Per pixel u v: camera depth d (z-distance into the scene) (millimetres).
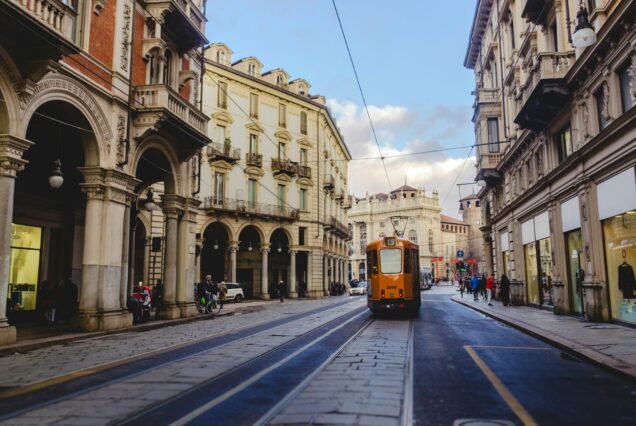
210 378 7582
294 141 43719
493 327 15594
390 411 5668
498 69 30031
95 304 14398
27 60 11188
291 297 41625
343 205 58188
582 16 11477
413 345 11305
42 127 15000
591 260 15531
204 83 36188
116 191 15195
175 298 19000
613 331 12703
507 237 28453
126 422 5309
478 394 6547
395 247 19719
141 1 17266
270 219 40219
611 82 13891
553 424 5262
